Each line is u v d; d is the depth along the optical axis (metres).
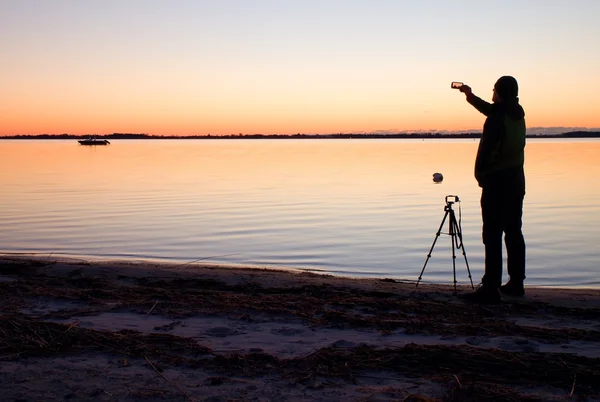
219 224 17.52
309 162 56.88
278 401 4.07
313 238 15.15
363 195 25.69
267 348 5.20
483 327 5.83
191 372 4.61
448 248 13.76
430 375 4.57
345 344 5.29
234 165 51.59
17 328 5.56
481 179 7.14
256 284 8.30
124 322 6.04
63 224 17.50
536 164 48.31
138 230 16.39
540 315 6.50
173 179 35.50
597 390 4.27
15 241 14.60
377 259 12.59
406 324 5.89
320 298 7.32
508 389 4.26
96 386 4.30
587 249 13.60
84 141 142.62
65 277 8.86
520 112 7.03
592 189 27.44
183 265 10.88
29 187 30.09
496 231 7.09
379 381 4.46
